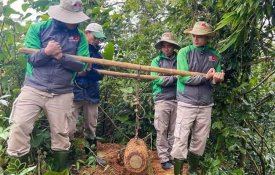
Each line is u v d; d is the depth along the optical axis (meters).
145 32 5.96
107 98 5.55
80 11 3.63
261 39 4.43
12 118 3.53
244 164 5.01
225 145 4.48
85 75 4.37
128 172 4.23
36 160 4.03
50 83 3.56
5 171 3.62
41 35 3.61
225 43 4.19
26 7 4.59
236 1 3.78
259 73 5.16
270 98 5.02
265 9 3.78
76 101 4.39
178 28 5.18
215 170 4.10
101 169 4.29
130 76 4.54
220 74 3.83
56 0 4.99
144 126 5.43
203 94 4.01
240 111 4.50
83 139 4.55
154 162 4.64
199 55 4.06
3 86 4.40
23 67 4.44
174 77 4.36
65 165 3.74
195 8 4.92
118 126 5.57
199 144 4.08
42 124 4.30
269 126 5.15
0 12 4.28
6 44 4.42
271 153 5.23
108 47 4.82
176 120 4.08
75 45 3.67
